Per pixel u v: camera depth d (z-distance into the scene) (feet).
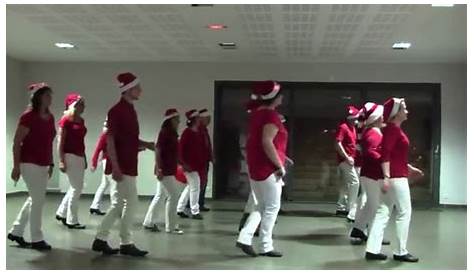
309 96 31.63
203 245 16.62
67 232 18.28
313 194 31.42
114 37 25.08
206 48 27.48
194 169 22.31
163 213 23.58
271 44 26.00
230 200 31.45
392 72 30.94
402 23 21.36
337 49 27.07
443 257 15.46
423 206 30.42
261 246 15.21
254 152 14.98
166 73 32.07
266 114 14.76
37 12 20.58
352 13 19.98
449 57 28.66
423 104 31.09
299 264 14.12
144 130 31.96
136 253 14.76
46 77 32.60
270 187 14.92
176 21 21.70
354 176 22.70
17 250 15.02
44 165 14.96
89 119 32.30
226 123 32.14
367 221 17.79
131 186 14.55
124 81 14.44
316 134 31.58
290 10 19.70
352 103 31.40
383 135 14.60
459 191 30.40
